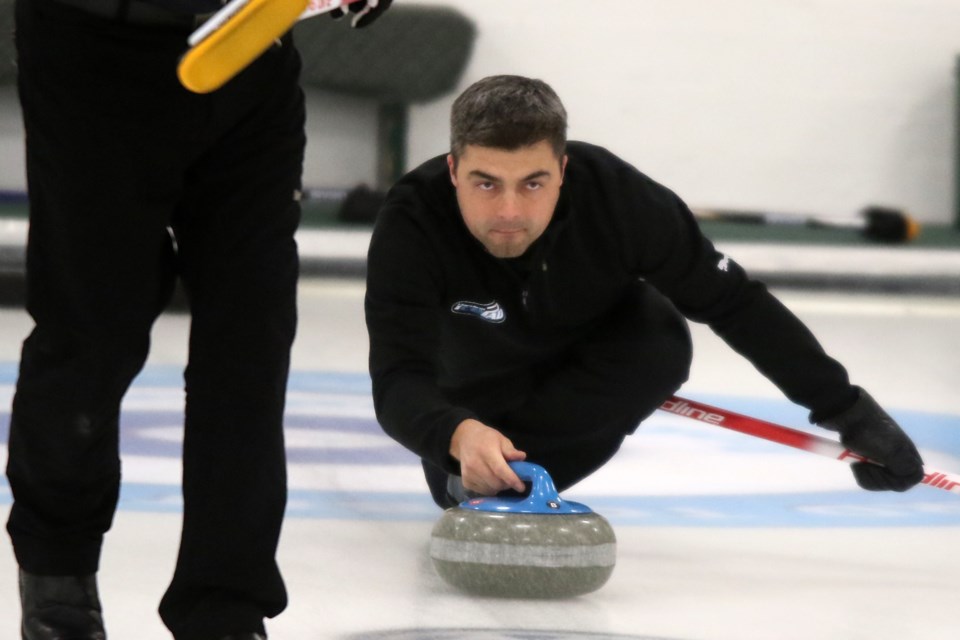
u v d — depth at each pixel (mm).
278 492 6246
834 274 28141
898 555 9703
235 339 6121
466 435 7984
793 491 11945
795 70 32969
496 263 8680
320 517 10539
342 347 19906
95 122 5684
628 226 8758
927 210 33469
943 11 32844
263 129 6062
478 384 9562
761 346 9008
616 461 13133
